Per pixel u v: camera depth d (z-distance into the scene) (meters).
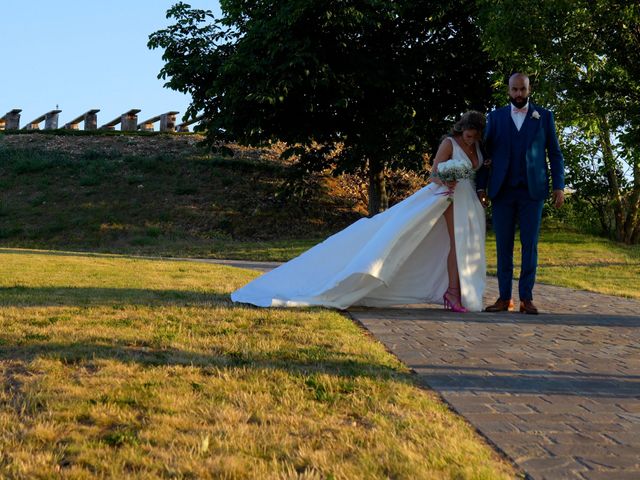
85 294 7.79
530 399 3.79
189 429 3.08
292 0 19.17
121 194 25.56
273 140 22.34
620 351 5.17
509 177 7.16
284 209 25.23
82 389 3.62
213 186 26.39
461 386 4.04
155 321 5.77
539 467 2.76
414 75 20.92
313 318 6.12
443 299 7.43
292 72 19.33
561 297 8.98
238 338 5.09
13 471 2.56
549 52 16.70
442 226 7.43
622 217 22.41
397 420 3.25
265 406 3.43
